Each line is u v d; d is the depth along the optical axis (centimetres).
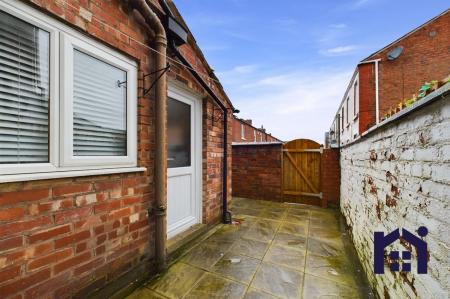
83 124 173
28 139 142
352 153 345
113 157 190
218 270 239
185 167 330
